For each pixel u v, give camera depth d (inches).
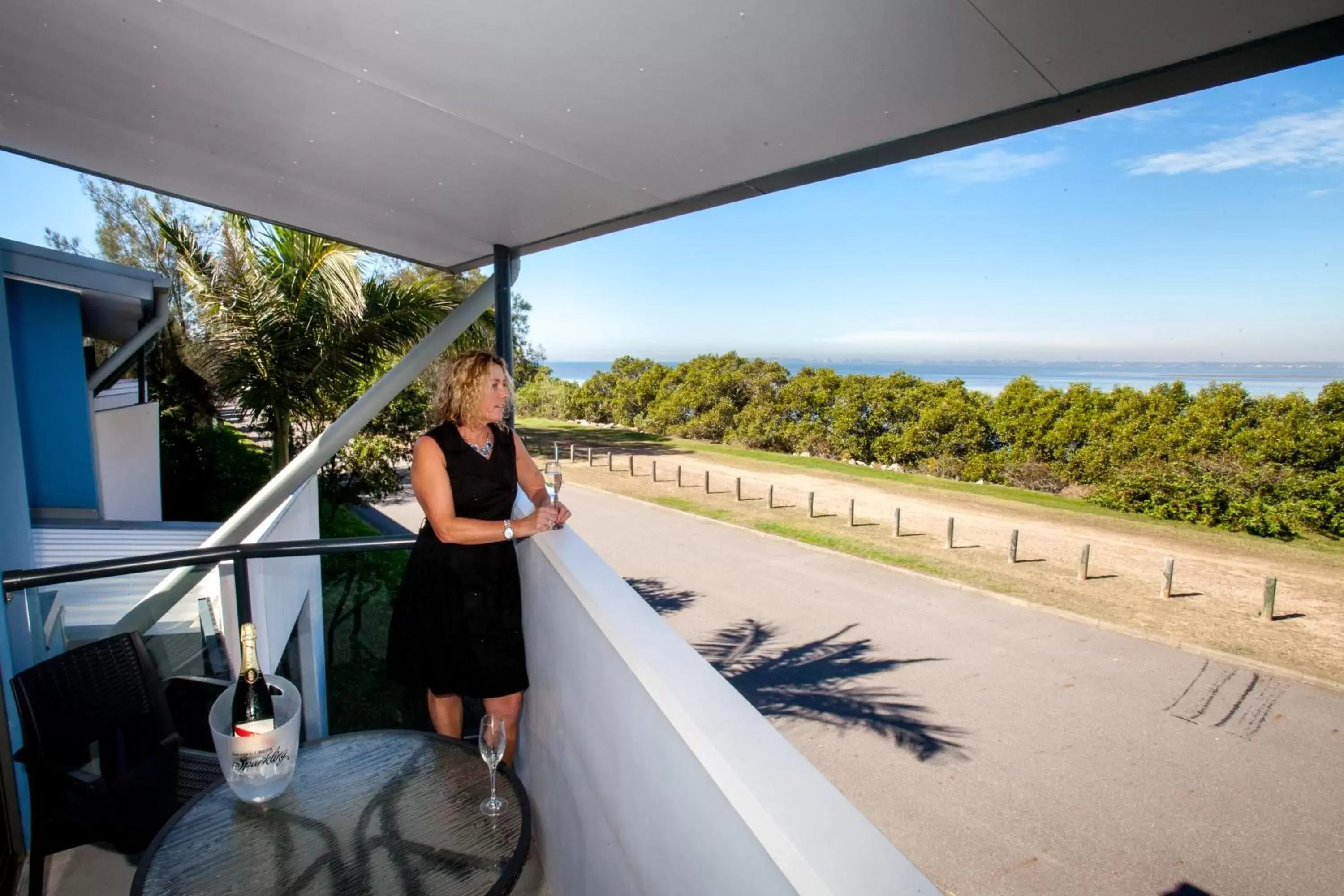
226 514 465.4
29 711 63.3
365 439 368.8
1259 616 339.0
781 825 26.8
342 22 53.5
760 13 41.1
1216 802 199.0
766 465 868.0
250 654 58.2
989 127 49.5
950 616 354.3
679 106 57.0
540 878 78.0
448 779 61.2
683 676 42.0
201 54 64.7
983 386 3604.8
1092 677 282.5
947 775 215.6
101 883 76.9
